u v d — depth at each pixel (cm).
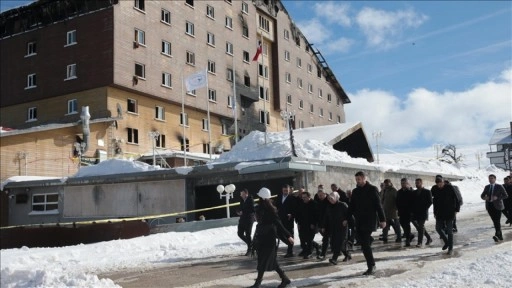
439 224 1110
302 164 2061
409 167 3406
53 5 4078
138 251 1468
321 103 7012
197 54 4628
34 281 988
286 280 808
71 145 3541
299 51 6531
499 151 6831
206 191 2311
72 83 3884
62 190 2666
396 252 1174
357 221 898
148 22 4100
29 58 4166
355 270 949
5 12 4294
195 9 4675
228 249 1435
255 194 2177
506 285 712
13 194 2814
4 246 1944
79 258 1384
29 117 4147
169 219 2316
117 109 3822
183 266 1161
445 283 747
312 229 1174
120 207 2470
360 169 2470
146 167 2456
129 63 3869
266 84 5797
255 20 5631
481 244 1223
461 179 3847
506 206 1630
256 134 2648
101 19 3819
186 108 4553
